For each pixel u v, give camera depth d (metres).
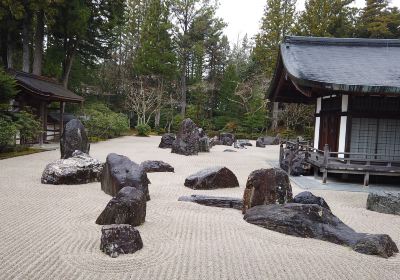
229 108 40.16
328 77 11.54
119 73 41.19
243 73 42.94
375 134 12.48
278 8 37.41
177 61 39.22
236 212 7.17
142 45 36.97
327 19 32.84
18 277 3.84
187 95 44.41
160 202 7.74
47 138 23.39
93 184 9.48
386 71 12.53
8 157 14.09
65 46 26.66
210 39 41.88
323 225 5.76
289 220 5.85
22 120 16.12
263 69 39.72
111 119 27.25
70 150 11.95
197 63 43.34
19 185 8.83
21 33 26.30
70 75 32.31
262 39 38.34
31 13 23.30
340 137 12.66
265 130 38.22
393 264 4.70
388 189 10.98
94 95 37.78
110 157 8.73
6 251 4.55
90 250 4.67
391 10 34.91
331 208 8.12
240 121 38.41
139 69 36.41
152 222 6.12
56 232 5.39
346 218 7.23
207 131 35.34
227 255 4.71
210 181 9.65
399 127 12.44
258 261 4.55
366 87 10.73
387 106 12.32
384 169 11.35
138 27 41.38
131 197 5.88
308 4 33.88
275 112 36.78
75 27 24.02
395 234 6.27
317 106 15.47
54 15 23.08
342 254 4.97
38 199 7.51
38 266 4.14
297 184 11.29
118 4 27.53
